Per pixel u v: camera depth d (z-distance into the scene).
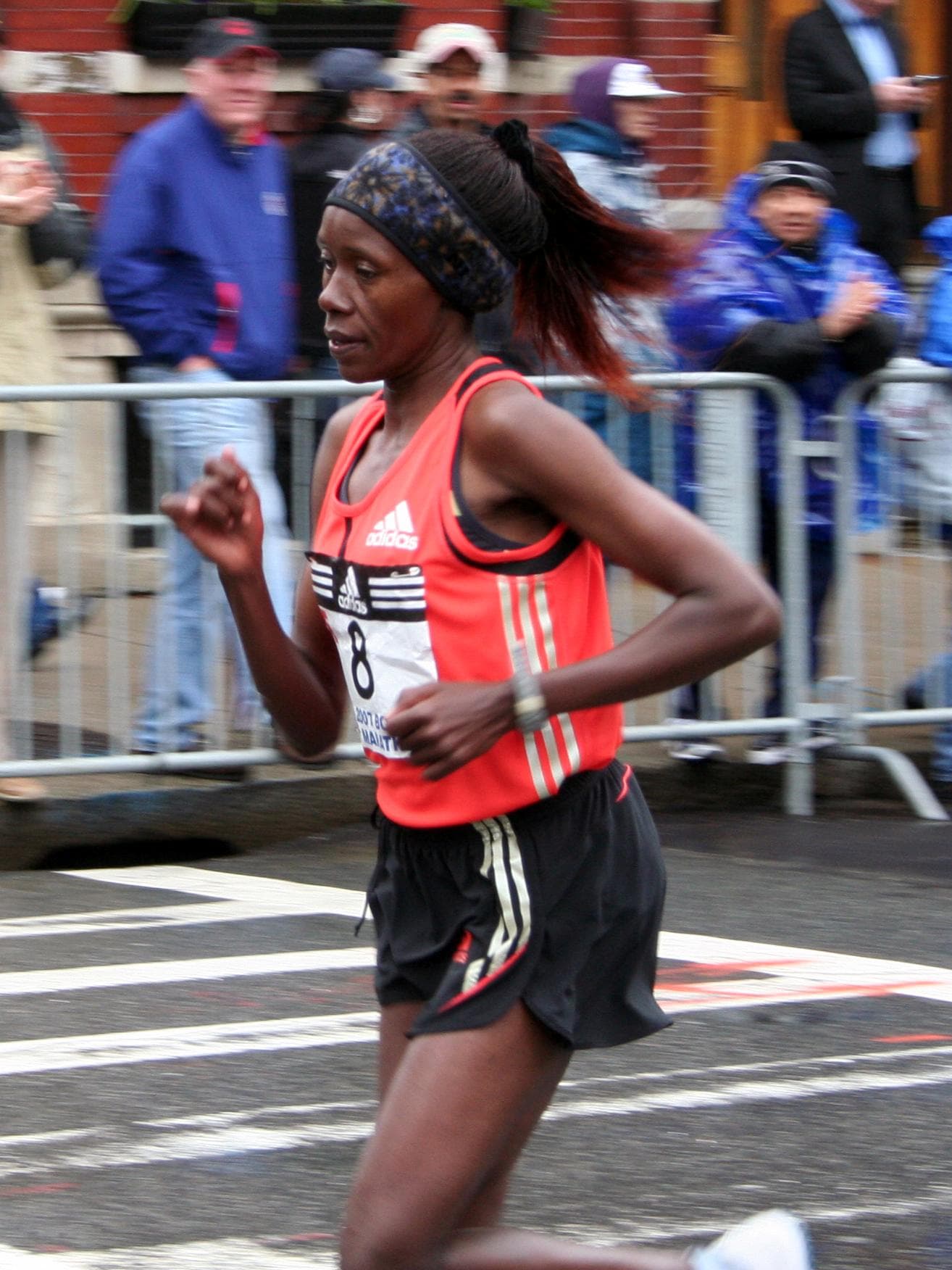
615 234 7.63
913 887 15.79
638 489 6.66
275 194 17.98
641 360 17.22
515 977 6.78
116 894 15.44
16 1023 12.13
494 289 7.02
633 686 6.61
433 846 6.99
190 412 16.67
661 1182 9.70
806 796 18.28
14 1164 9.84
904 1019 12.38
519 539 6.80
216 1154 9.98
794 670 18.25
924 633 18.72
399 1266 6.57
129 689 16.89
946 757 19.25
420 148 6.93
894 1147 10.20
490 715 6.51
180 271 17.45
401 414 7.11
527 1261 6.88
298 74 27.03
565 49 29.05
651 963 7.34
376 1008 12.45
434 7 27.92
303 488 17.11
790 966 13.56
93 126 27.02
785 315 17.64
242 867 16.38
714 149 29.95
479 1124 6.67
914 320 20.23
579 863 6.94
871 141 22.92
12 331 16.91
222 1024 12.13
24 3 26.50
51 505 16.58
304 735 7.98
